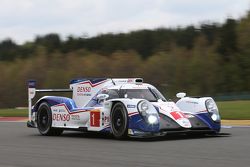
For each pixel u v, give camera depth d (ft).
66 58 653.71
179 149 76.89
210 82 640.99
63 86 608.60
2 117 197.57
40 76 610.24
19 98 592.19
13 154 76.89
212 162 63.21
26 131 123.85
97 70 618.44
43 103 111.96
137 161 65.82
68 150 80.07
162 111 92.53
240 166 59.72
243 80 636.48
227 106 229.04
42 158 71.46
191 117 93.66
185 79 632.38
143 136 88.48
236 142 85.30
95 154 74.02
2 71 607.37
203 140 89.45
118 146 82.89
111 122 94.73
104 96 96.17
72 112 104.37
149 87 101.71
